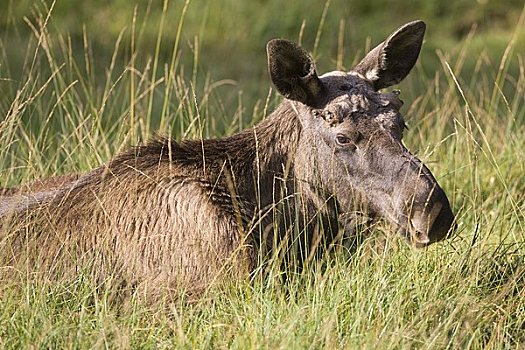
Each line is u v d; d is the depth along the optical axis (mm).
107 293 13898
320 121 14516
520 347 13617
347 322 13516
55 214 14961
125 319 13461
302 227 15047
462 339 13289
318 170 14672
